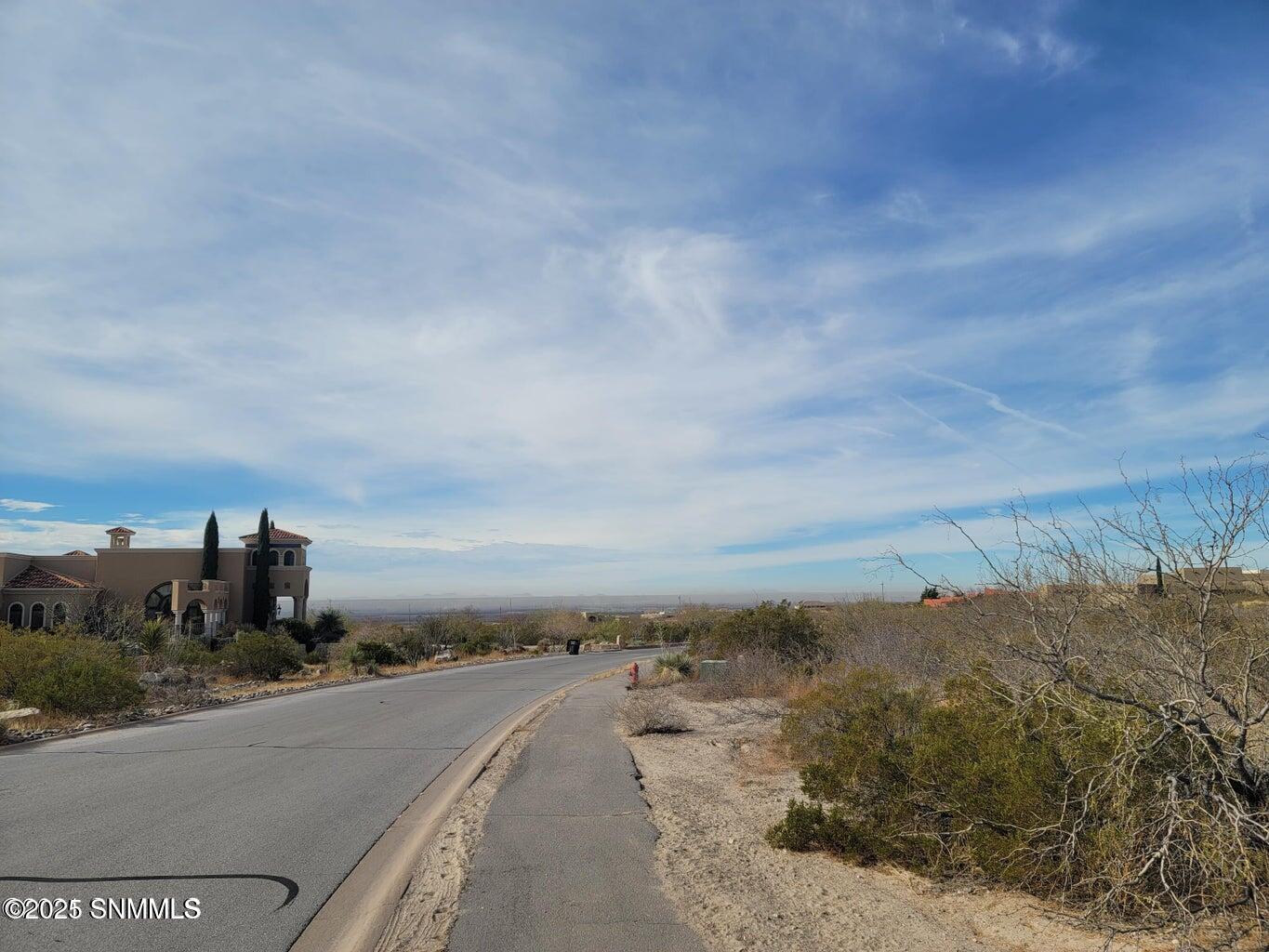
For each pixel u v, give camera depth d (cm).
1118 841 525
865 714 899
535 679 3083
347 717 1858
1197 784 499
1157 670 533
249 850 764
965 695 775
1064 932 525
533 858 719
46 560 5412
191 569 5488
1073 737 595
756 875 669
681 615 6712
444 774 1157
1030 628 603
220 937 557
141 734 1569
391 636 5441
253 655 3328
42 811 912
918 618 1447
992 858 603
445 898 623
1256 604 579
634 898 611
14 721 1658
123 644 3319
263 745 1424
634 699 1825
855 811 745
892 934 536
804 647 2420
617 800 958
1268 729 552
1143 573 573
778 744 1275
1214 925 507
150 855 743
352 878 686
